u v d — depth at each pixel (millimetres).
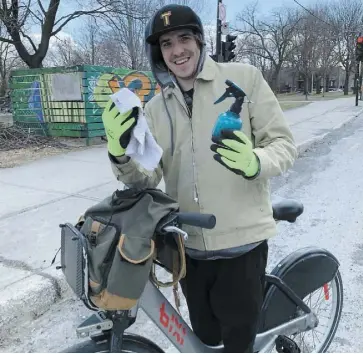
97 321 1415
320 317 2570
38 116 10523
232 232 1671
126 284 1265
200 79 1630
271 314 1997
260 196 1719
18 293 3041
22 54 17422
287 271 2076
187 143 1676
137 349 1502
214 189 1658
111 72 10102
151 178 1649
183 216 1375
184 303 3090
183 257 1462
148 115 1775
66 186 6082
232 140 1353
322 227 4617
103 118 1323
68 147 9445
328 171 7441
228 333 1813
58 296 3227
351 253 3916
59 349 2684
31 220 4617
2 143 9273
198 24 1599
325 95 51406
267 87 1688
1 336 2797
